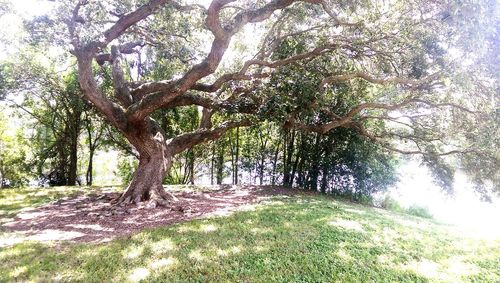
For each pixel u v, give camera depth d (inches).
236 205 400.8
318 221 311.1
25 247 233.1
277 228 284.4
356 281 202.7
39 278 184.9
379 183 573.9
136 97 425.1
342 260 227.8
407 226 335.9
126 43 506.0
